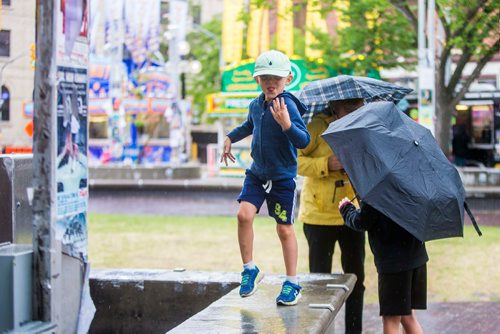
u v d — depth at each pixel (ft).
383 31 71.00
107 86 117.60
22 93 45.37
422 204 16.63
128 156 129.08
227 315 15.37
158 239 46.14
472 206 69.31
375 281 33.12
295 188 16.49
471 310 27.76
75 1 13.93
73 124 14.02
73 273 14.46
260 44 89.81
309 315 15.37
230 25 92.89
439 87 72.74
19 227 17.44
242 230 16.70
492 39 66.13
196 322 14.79
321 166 21.74
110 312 19.44
